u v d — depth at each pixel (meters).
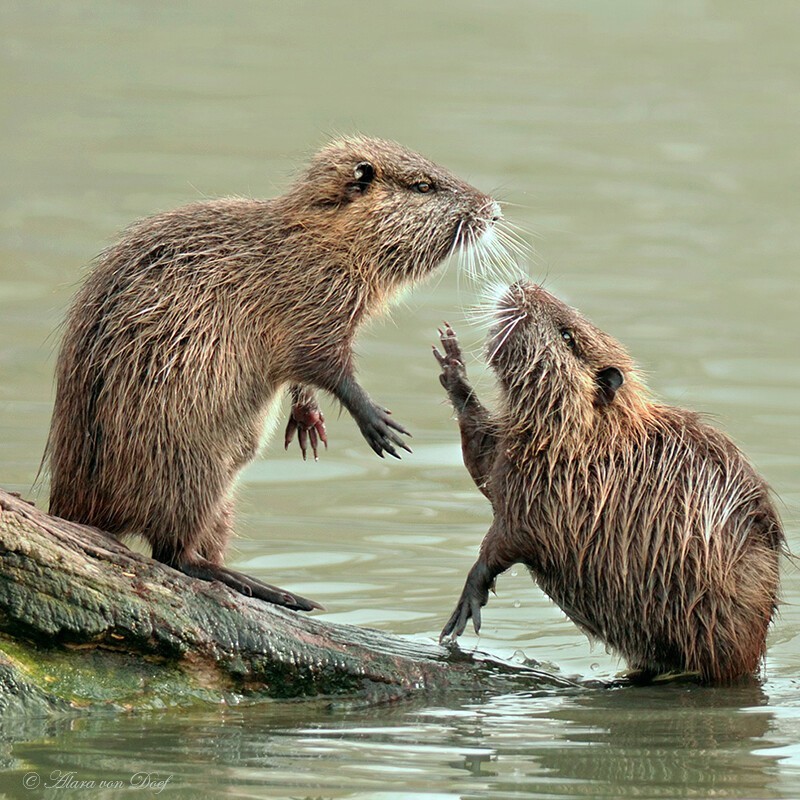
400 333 22.91
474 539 15.68
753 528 12.28
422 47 40.97
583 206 29.27
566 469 12.32
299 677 11.28
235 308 11.87
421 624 13.36
